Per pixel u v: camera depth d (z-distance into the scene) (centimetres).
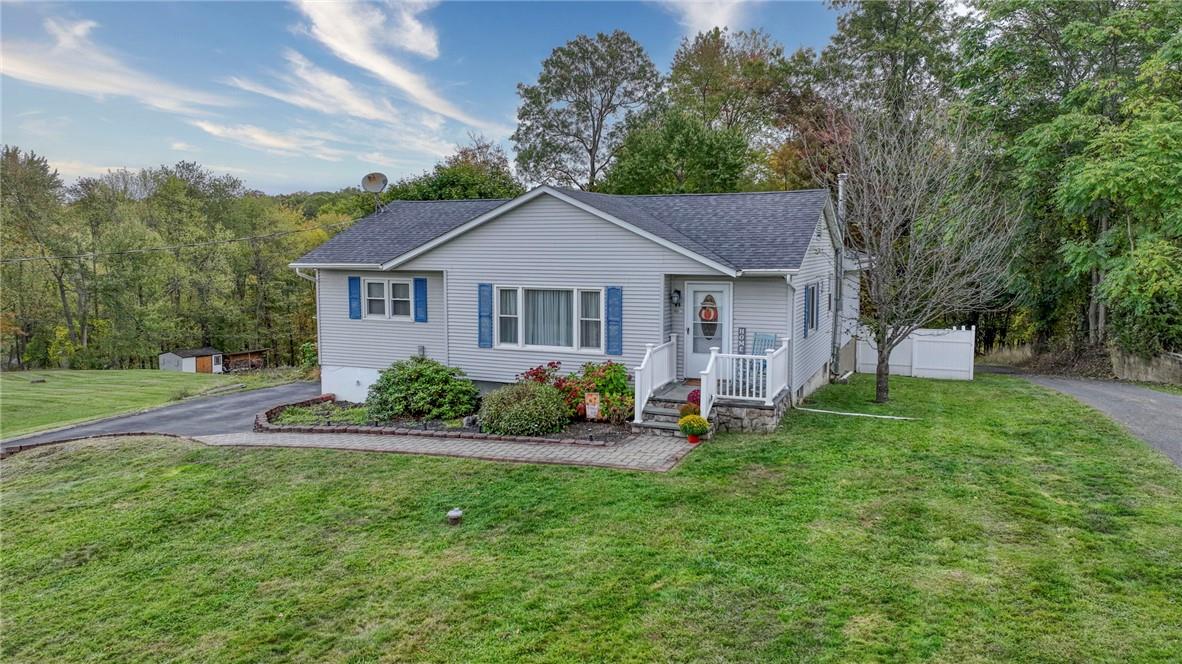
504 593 636
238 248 4528
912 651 512
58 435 1541
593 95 4384
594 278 1400
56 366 4425
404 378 1446
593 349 1425
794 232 1399
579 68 4328
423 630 582
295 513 881
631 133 3978
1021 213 1780
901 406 1434
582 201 1386
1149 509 773
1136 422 1232
